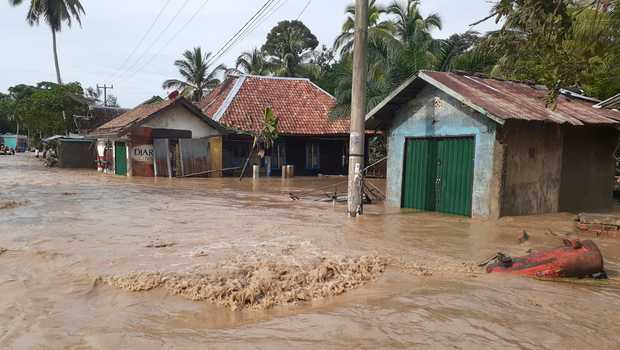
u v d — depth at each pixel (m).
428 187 12.55
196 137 26.75
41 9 44.47
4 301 4.86
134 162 25.48
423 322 4.30
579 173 12.75
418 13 24.25
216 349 3.72
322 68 52.00
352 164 11.23
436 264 6.45
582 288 5.41
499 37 5.56
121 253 6.81
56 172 28.72
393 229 9.38
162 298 4.95
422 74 11.87
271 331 4.10
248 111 29.38
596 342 3.91
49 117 40.00
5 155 57.81
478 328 4.17
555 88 4.99
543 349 3.76
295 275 5.60
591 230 9.09
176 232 8.67
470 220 10.66
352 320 4.35
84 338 3.95
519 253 7.23
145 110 29.62
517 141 10.79
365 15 10.99
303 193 17.31
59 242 7.65
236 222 10.04
